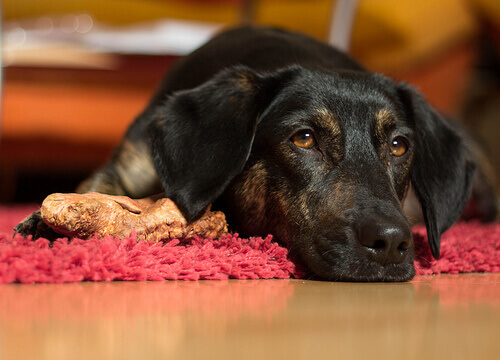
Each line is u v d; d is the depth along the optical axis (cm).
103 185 211
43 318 88
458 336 81
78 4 541
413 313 101
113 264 133
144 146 216
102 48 418
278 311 101
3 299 104
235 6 547
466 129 353
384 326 88
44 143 443
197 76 226
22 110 432
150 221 152
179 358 65
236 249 163
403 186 190
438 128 209
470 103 629
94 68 437
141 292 118
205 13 553
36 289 116
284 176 179
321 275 161
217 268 147
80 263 131
